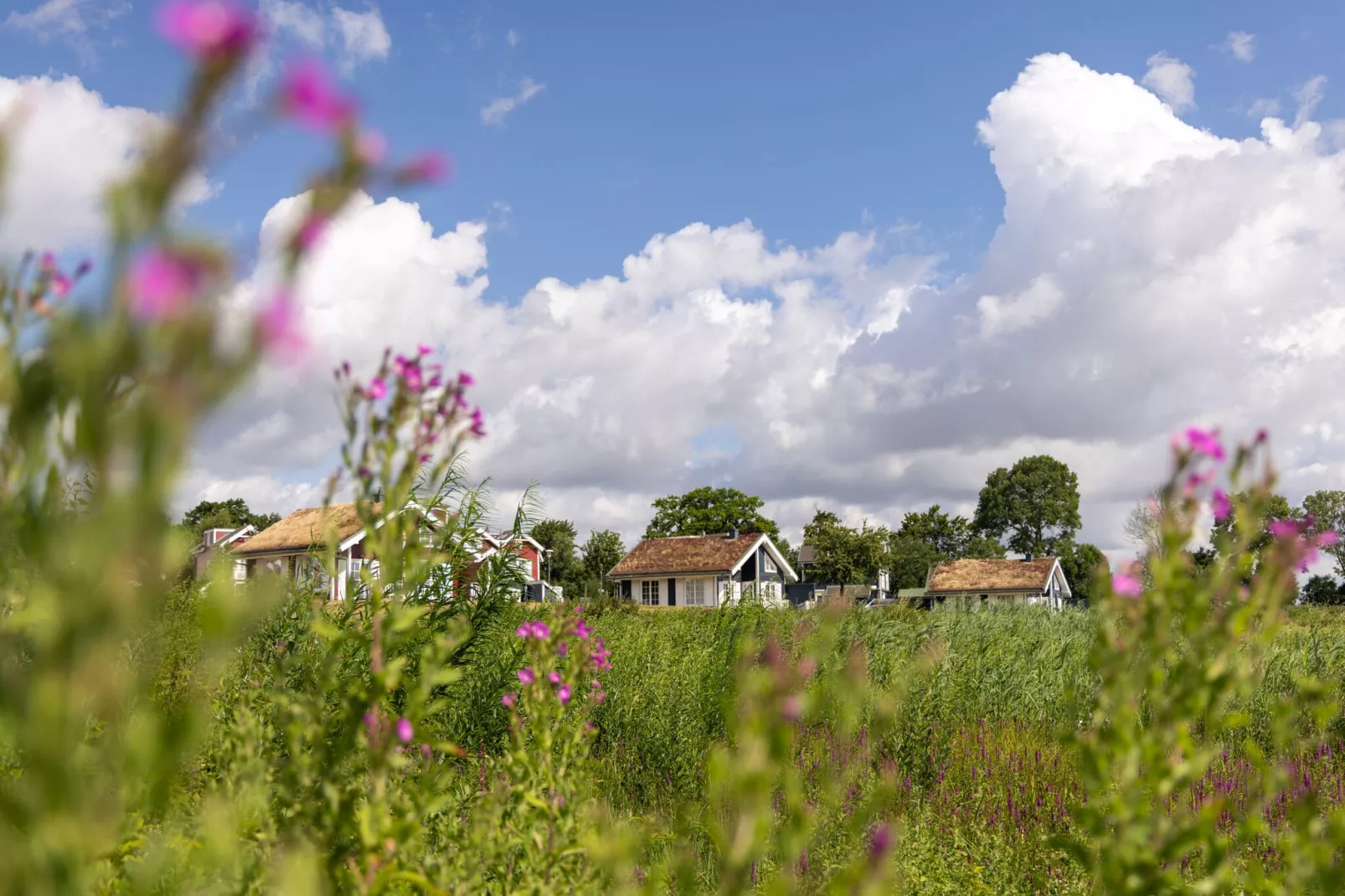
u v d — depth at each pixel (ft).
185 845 6.49
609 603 42.04
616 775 22.21
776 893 4.12
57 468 2.69
